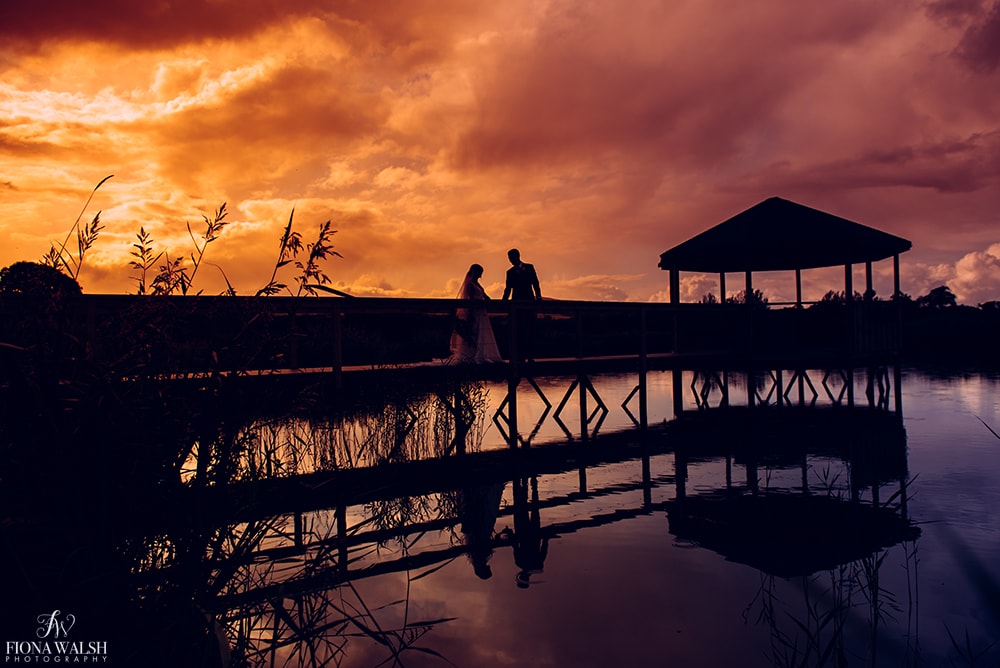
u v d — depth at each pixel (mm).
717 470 7461
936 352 27625
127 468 2213
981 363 23750
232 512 2457
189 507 2344
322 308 7941
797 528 5102
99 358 2303
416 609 3650
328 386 7801
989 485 6371
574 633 3342
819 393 16297
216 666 2316
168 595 2283
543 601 3783
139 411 2277
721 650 3131
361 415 9055
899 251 15016
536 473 7559
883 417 11359
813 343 16953
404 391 9273
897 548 4566
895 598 3697
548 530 5254
